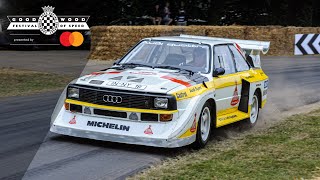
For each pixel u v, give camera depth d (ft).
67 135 44.37
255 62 58.54
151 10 186.70
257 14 209.97
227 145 43.83
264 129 52.34
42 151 39.04
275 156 39.45
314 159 38.55
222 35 141.28
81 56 135.74
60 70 103.14
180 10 165.89
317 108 66.90
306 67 116.06
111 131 39.52
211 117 44.50
